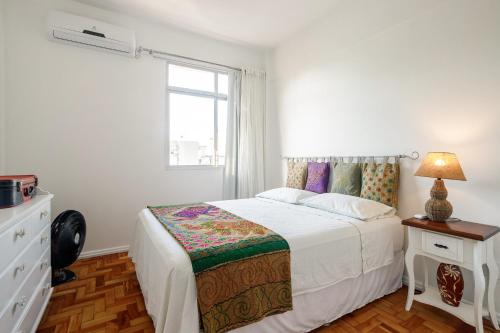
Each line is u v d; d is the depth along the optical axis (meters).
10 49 2.45
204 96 3.58
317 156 3.12
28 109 2.53
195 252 1.26
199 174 3.51
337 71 2.83
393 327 1.63
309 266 1.53
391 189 2.20
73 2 2.70
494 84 1.70
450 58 1.90
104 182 2.90
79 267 2.52
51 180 2.65
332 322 1.67
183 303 1.15
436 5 1.98
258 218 2.01
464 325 1.65
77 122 2.76
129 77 3.01
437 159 1.72
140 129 3.08
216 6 2.80
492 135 1.71
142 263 1.96
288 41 3.57
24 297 1.29
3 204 1.36
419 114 2.10
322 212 2.22
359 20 2.58
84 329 1.59
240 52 3.78
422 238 1.72
